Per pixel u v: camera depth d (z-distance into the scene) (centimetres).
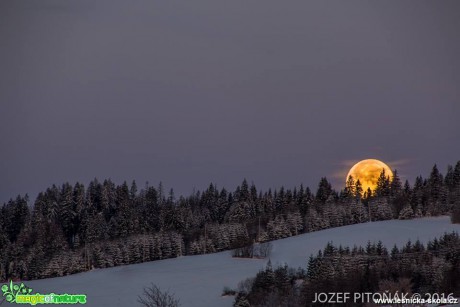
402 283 10262
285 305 10988
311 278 12550
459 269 12406
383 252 14450
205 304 15125
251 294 13212
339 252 14375
